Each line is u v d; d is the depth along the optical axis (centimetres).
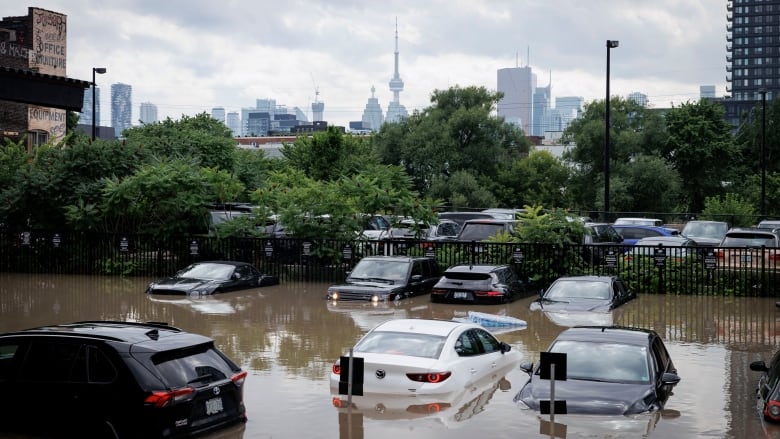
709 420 1089
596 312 2077
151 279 2880
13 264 3078
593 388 1084
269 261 2923
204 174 3136
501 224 2941
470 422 1061
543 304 2127
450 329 1247
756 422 1080
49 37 4562
